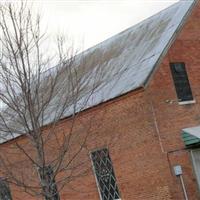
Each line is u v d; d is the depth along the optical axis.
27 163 21.47
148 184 21.47
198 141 21.09
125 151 22.30
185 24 23.58
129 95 21.72
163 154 20.94
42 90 15.87
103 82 23.34
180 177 21.08
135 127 21.73
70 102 17.28
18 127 15.72
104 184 23.53
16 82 14.60
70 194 25.22
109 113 22.67
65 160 22.69
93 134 23.34
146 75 21.39
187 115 22.38
